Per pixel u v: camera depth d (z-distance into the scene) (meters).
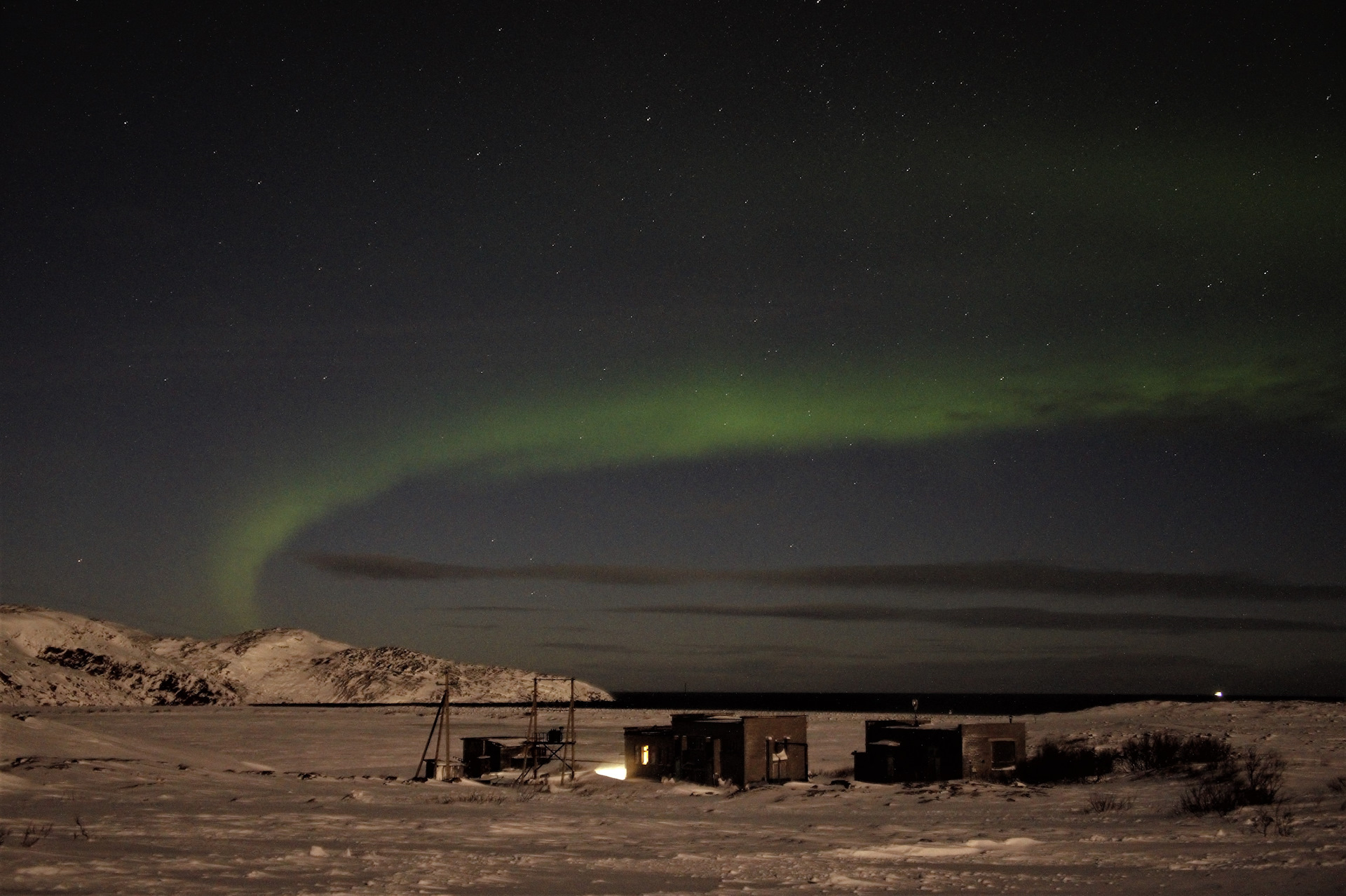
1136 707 79.88
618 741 84.81
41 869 11.82
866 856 17.12
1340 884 12.48
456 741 88.00
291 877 12.39
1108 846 18.28
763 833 21.92
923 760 40.09
